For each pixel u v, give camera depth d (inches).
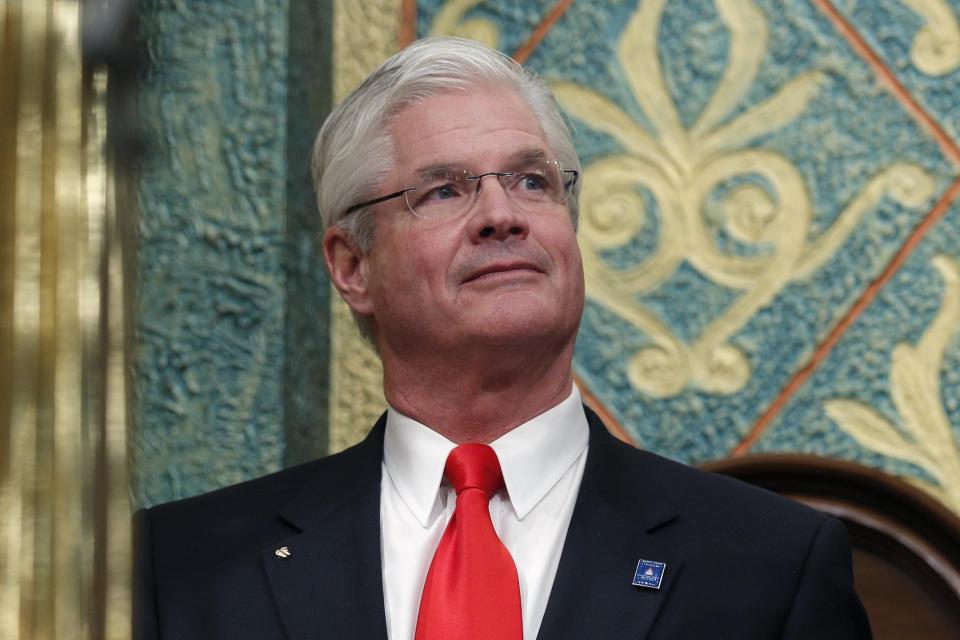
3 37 167.6
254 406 329.4
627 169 353.7
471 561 219.3
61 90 167.6
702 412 343.0
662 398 345.1
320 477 251.1
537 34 359.3
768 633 213.0
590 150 354.9
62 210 165.8
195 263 330.6
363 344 344.8
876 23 346.6
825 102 346.9
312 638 220.1
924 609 315.9
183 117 332.5
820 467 324.8
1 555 160.1
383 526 237.3
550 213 241.9
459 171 242.1
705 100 352.2
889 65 345.1
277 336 331.9
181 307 329.4
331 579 227.6
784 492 328.5
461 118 246.2
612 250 352.2
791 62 349.4
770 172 347.9
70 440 162.6
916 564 318.0
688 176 351.3
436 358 238.7
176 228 330.6
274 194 334.6
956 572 314.5
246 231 333.1
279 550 232.8
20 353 163.2
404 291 239.8
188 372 328.2
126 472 168.2
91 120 171.9
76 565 161.5
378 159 249.4
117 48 177.2
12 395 162.4
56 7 168.7
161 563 239.3
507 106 249.8
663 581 217.0
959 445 331.9
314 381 343.9
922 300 338.3
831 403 338.3
